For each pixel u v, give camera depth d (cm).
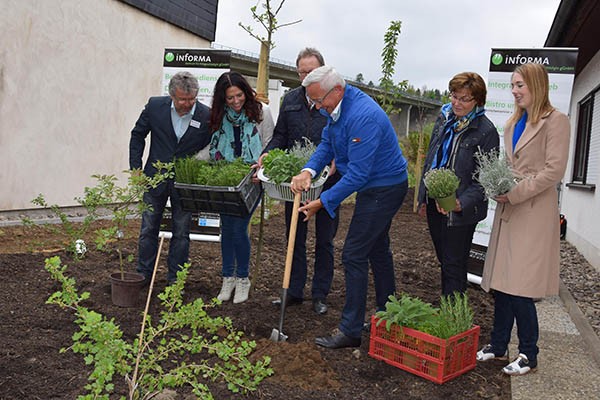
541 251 309
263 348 331
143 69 968
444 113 386
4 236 618
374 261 388
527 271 308
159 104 440
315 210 345
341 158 357
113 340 211
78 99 835
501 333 345
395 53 895
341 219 1001
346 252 350
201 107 445
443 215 363
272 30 457
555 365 337
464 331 320
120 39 907
